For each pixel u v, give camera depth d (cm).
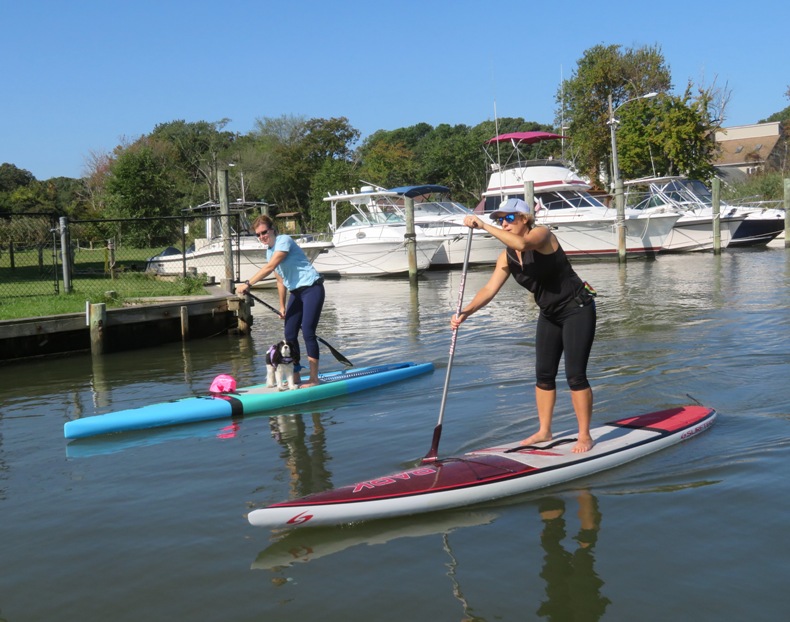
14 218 2523
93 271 2120
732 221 2733
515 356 917
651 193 2697
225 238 1505
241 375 909
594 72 4284
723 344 899
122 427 647
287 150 5753
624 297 1480
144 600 343
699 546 372
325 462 532
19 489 505
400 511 422
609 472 480
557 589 337
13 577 371
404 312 1469
